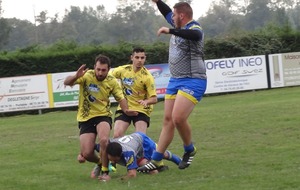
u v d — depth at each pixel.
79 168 16.42
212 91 44.62
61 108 42.62
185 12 13.73
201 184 12.90
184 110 13.73
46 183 14.33
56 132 26.66
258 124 23.69
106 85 14.45
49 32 114.75
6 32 89.31
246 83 45.03
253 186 12.41
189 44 13.65
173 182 13.34
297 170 13.86
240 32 53.31
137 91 16.41
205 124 25.20
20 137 25.66
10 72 46.62
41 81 41.31
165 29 13.21
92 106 14.47
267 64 45.44
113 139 14.70
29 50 48.97
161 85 43.38
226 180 13.19
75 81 14.18
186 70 13.77
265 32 53.06
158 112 33.94
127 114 14.90
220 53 51.44
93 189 13.14
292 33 53.03
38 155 19.52
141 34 112.06
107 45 49.56
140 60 16.34
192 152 14.53
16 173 16.06
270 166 14.64
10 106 40.94
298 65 45.78
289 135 20.11
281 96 38.09
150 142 15.06
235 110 30.55
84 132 14.57
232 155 16.84
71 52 48.03
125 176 14.22
